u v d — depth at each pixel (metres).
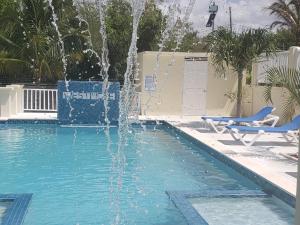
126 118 12.71
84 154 10.22
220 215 5.86
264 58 14.88
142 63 16.69
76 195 6.86
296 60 12.80
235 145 10.23
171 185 7.57
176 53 16.70
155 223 5.59
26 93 16.52
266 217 5.80
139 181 7.81
